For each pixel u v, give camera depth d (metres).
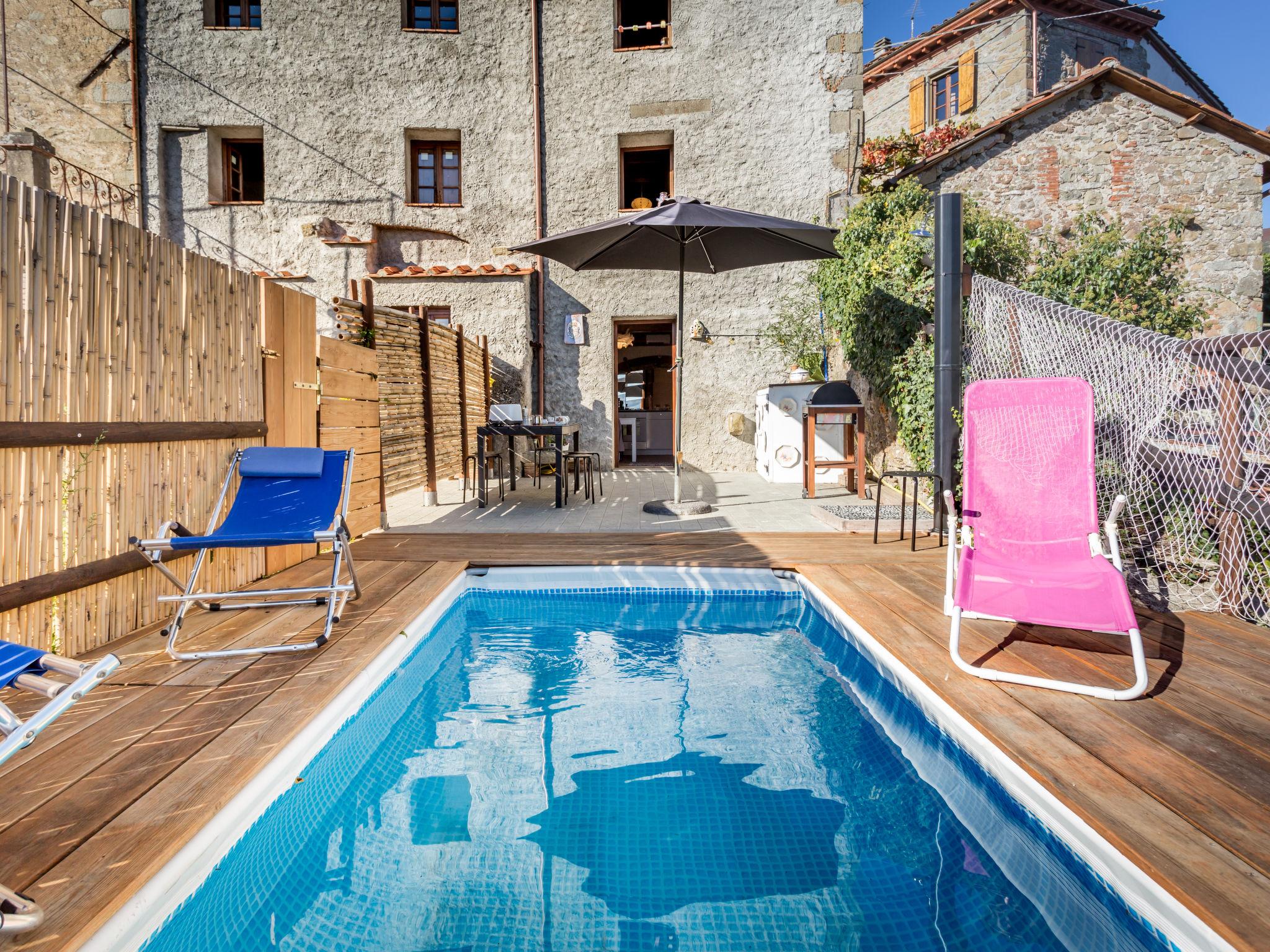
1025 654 2.87
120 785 1.87
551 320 10.34
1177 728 2.17
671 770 2.37
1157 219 9.66
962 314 5.28
